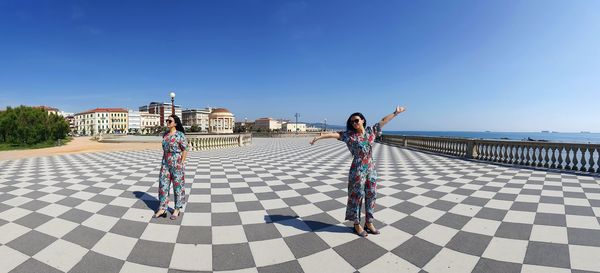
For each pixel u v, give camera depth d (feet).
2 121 128.36
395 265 9.86
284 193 19.63
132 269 9.50
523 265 9.82
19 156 44.86
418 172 28.73
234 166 32.73
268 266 9.78
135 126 424.46
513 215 14.85
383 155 48.34
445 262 10.05
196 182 23.13
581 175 26.81
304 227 13.25
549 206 16.42
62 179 24.07
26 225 13.16
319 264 9.93
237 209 15.89
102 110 394.73
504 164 34.91
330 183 23.08
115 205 16.35
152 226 13.19
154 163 35.27
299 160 39.78
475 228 13.08
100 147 69.15
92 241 11.55
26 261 9.93
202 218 14.35
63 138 168.04
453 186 21.86
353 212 12.12
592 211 15.43
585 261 10.04
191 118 429.38
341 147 69.82
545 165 31.76
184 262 10.00
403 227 13.23
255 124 400.26
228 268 9.64
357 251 10.86
